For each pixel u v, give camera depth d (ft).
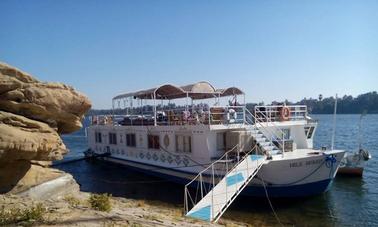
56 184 54.54
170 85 95.35
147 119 104.42
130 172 110.22
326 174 75.51
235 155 76.48
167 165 92.07
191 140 82.89
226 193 59.98
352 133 274.57
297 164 71.20
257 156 71.05
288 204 73.31
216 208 55.98
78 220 33.58
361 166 103.71
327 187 77.10
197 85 97.45
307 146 88.84
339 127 356.79
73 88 56.75
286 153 77.10
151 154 99.50
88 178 104.01
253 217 65.21
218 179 75.15
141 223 36.24
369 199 78.43
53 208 38.99
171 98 116.98
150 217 43.09
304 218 65.36
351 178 100.12
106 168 120.57
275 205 72.59
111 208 44.80
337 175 103.55
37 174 53.52
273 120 84.74
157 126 95.76
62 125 56.49
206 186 78.64
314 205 73.20
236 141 76.74
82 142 274.36
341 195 81.76
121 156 117.29
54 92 53.36
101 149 132.46
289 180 71.72
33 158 47.93
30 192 49.85
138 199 77.15
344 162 105.91
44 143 47.98
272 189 72.02
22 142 44.42
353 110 642.63
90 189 88.99
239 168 66.90
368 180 97.96
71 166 128.98
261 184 72.54
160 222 39.96
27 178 51.24
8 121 46.34
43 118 52.24
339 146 185.16
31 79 52.24
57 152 52.47
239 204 73.10
